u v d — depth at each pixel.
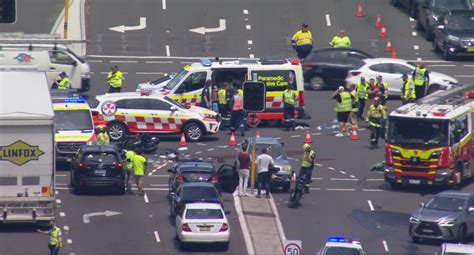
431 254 165.25
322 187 194.88
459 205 171.75
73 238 168.12
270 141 196.25
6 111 167.62
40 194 169.88
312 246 166.62
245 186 187.00
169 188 187.25
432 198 175.75
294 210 183.12
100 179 185.50
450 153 192.25
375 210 184.50
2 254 160.00
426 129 192.38
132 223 175.38
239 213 179.25
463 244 163.50
